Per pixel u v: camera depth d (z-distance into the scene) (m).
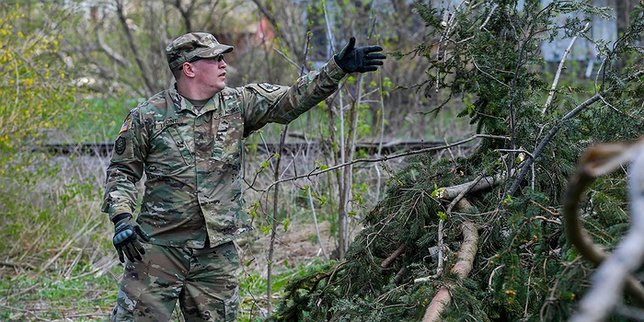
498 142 5.02
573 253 3.55
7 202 8.76
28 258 8.78
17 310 7.09
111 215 4.55
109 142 11.83
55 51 10.64
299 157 9.13
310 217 9.06
